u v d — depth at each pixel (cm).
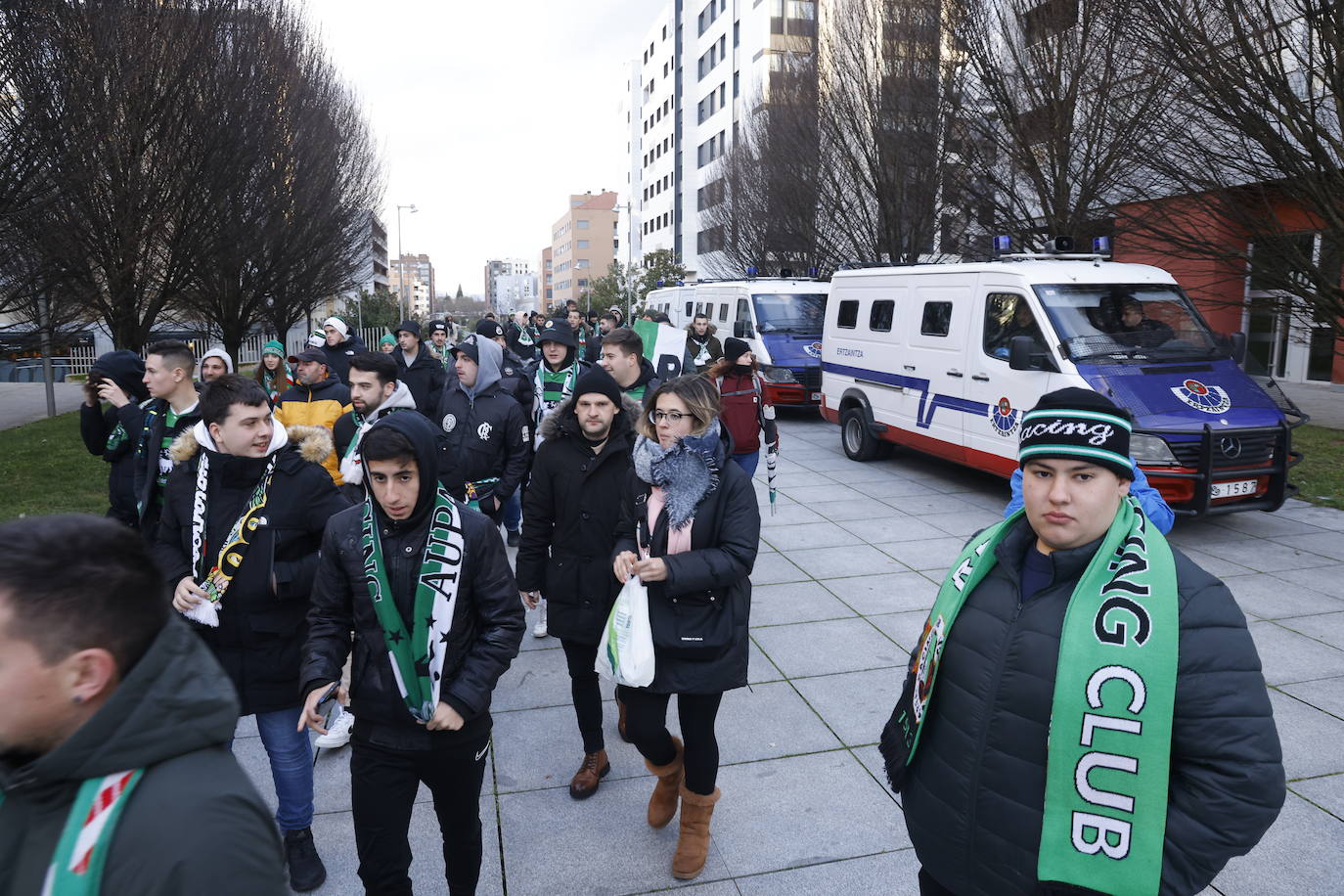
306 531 300
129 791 110
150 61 1280
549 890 307
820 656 509
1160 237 1110
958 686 182
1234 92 897
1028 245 1317
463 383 513
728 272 3222
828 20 1839
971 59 1319
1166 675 153
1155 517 269
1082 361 756
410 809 257
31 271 1153
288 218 1859
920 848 191
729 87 5056
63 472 1116
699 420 303
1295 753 393
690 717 304
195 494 299
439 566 246
